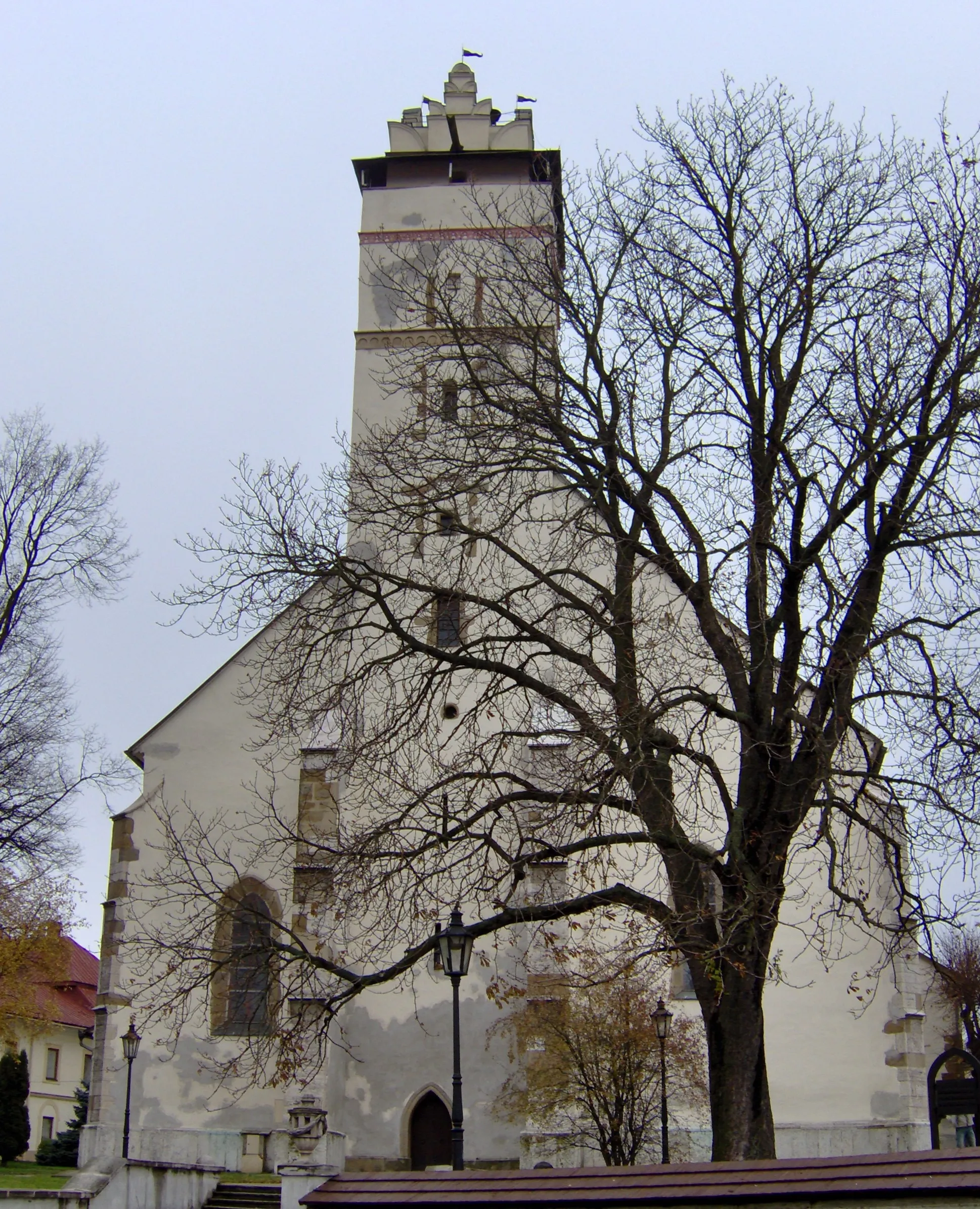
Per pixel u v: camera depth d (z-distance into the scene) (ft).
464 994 99.76
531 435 64.39
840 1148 92.22
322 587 67.31
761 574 57.26
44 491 120.88
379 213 123.75
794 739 60.59
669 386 65.10
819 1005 95.04
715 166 67.26
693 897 56.75
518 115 126.21
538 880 92.94
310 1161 85.05
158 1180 88.28
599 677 59.67
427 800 62.18
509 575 93.71
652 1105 86.58
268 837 100.01
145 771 106.42
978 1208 33.63
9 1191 80.28
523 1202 38.93
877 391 59.62
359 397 118.01
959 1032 119.75
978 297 59.57
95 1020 102.01
